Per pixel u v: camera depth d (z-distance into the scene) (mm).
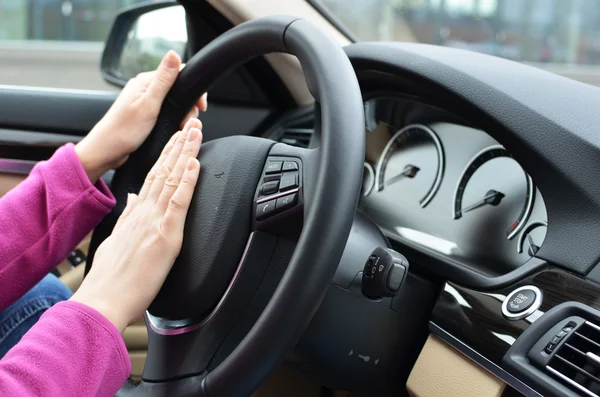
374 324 729
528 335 644
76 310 563
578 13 2227
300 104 1245
